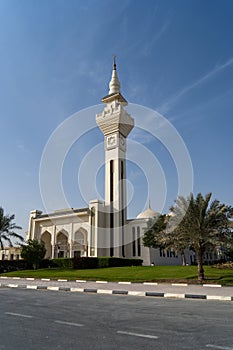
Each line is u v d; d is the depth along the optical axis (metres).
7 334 6.29
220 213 20.92
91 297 13.36
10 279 26.17
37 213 53.12
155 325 7.20
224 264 29.14
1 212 40.50
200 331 6.59
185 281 20.19
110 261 37.06
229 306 10.55
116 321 7.68
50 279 24.92
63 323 7.41
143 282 20.72
